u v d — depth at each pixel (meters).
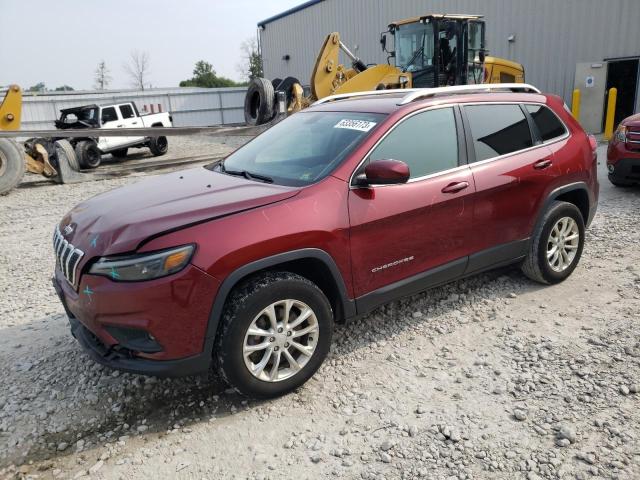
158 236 2.86
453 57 12.26
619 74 16.03
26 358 3.90
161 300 2.82
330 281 3.40
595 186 5.00
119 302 2.84
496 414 3.04
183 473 2.71
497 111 4.32
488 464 2.66
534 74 18.03
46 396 3.41
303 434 2.96
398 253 3.63
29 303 5.02
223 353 3.00
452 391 3.28
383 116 3.74
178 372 2.95
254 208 3.11
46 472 2.76
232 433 3.00
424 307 4.43
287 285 3.12
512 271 5.11
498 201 4.13
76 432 3.06
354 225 3.37
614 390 3.20
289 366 3.30
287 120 4.59
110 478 2.70
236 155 4.41
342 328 4.13
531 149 4.43
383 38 13.58
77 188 12.00
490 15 19.00
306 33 29.72
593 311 4.23
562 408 3.06
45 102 31.17
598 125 16.16
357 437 2.91
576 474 2.56
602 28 15.94
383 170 3.25
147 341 2.93
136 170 14.42
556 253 4.67
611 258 5.37
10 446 2.96
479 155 4.09
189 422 3.11
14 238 7.63
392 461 2.72
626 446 2.73
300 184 3.44
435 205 3.74
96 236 3.02
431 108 3.91
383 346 3.85
